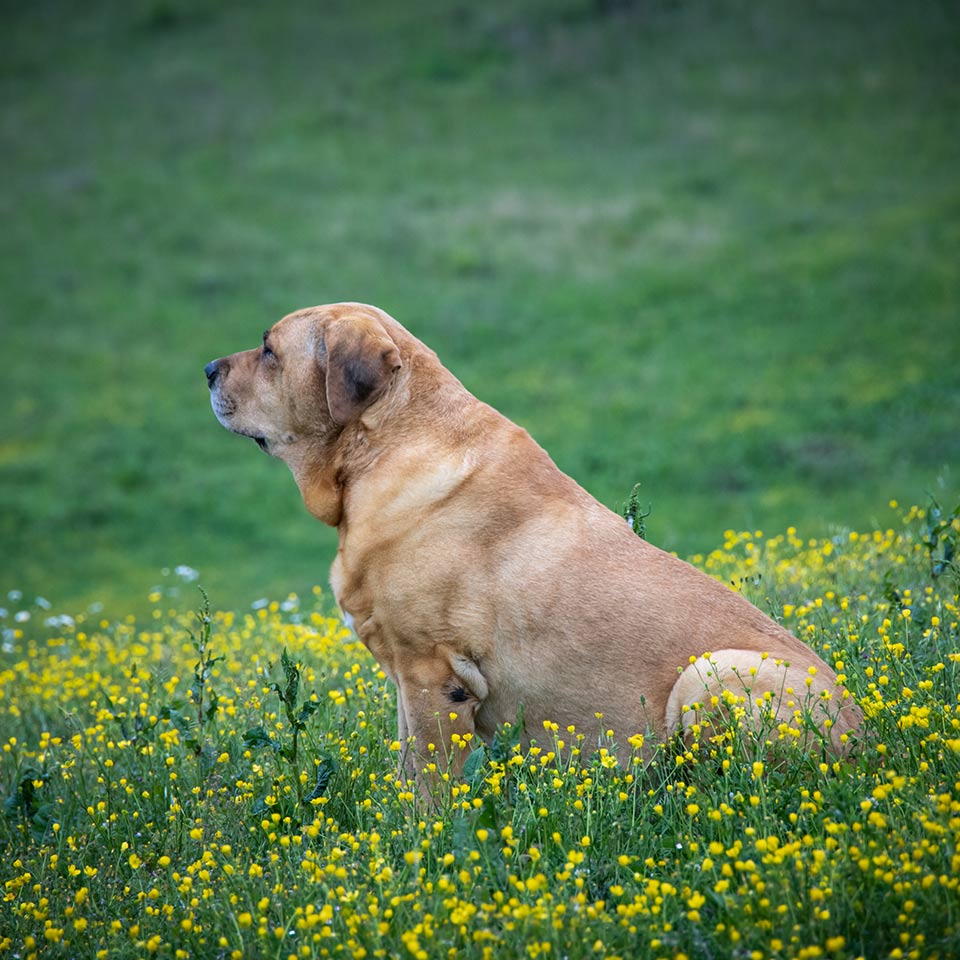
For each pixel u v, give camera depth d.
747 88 37.62
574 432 22.55
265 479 22.56
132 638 8.25
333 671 5.84
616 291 28.09
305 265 31.03
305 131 39.16
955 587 5.23
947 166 31.58
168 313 29.58
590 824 3.58
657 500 19.73
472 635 4.24
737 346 25.09
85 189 36.72
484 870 3.45
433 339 26.91
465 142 37.16
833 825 3.18
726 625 4.22
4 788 5.08
